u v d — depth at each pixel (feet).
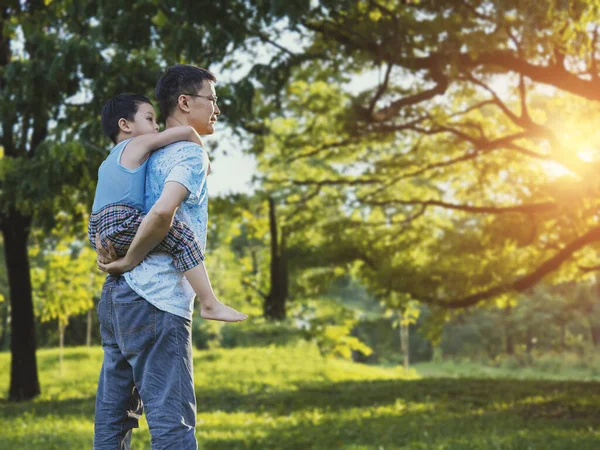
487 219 63.36
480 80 50.39
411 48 40.42
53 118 38.09
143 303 10.47
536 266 63.57
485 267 60.90
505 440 29.30
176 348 10.50
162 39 35.22
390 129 51.34
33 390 55.31
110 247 10.63
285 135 67.82
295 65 38.27
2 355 89.86
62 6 36.58
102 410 11.15
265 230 103.81
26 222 53.98
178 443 10.34
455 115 58.44
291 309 112.37
